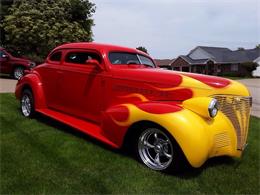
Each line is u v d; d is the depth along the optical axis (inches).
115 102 210.5
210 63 2142.0
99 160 188.1
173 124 165.0
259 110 448.8
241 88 194.7
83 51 241.4
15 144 207.3
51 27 1008.9
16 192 146.1
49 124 263.3
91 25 1138.0
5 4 1053.2
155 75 195.5
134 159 191.5
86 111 232.8
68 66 249.6
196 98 175.5
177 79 186.7
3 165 173.6
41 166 174.9
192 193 155.0
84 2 1093.1
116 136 193.2
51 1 1052.5
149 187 158.2
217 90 180.7
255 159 207.3
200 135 163.8
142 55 249.4
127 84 204.7
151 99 192.7
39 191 148.0
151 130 177.6
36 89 271.7
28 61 655.1
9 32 998.4
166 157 181.3
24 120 271.4
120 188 155.6
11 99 368.2
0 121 262.1
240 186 165.5
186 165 168.1
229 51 2295.8
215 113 171.6
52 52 274.1
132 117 181.6
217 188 161.8
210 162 196.2
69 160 185.9
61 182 157.8
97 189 153.4
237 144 187.8
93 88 225.5
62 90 253.3
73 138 227.1
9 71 644.7
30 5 1005.2
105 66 219.9
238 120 187.9
